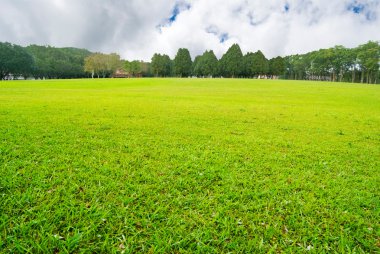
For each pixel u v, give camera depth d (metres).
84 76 135.38
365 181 5.02
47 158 5.41
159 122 10.79
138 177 4.62
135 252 2.81
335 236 3.23
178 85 53.62
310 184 4.70
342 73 123.62
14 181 4.08
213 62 120.75
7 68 102.62
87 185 4.21
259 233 3.23
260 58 115.19
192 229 3.24
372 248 3.05
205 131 9.38
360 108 19.94
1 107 13.15
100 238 2.96
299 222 3.48
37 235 2.93
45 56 140.00
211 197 4.05
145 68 144.88
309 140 8.64
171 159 5.82
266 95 31.42
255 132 9.66
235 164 5.64
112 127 9.30
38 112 11.93
